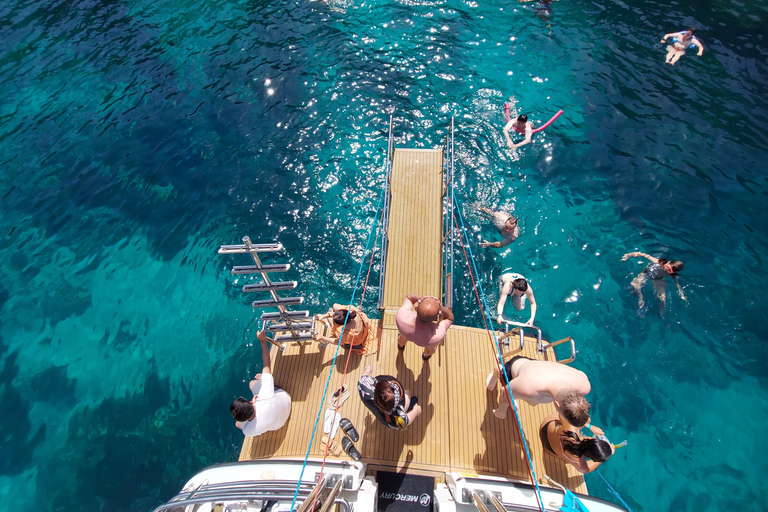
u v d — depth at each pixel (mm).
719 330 8227
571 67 12461
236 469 4875
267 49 13383
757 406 7473
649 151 10727
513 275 8000
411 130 11180
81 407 7930
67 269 9734
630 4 14109
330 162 10758
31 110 12625
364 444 5668
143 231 10164
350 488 4621
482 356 6512
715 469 6996
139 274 9609
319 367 6418
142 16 15219
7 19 15500
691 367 7910
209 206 10320
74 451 7426
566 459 4980
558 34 13258
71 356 8594
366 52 13008
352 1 14500
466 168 10508
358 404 6035
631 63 12508
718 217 9570
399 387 4645
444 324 4938
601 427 7512
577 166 10500
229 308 8992
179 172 10977
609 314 8531
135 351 8633
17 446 7484
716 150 10680
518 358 4949
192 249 9758
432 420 5883
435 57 12758
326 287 9016
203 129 11711
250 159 10977
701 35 13188
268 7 14727
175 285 9367
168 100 12508
